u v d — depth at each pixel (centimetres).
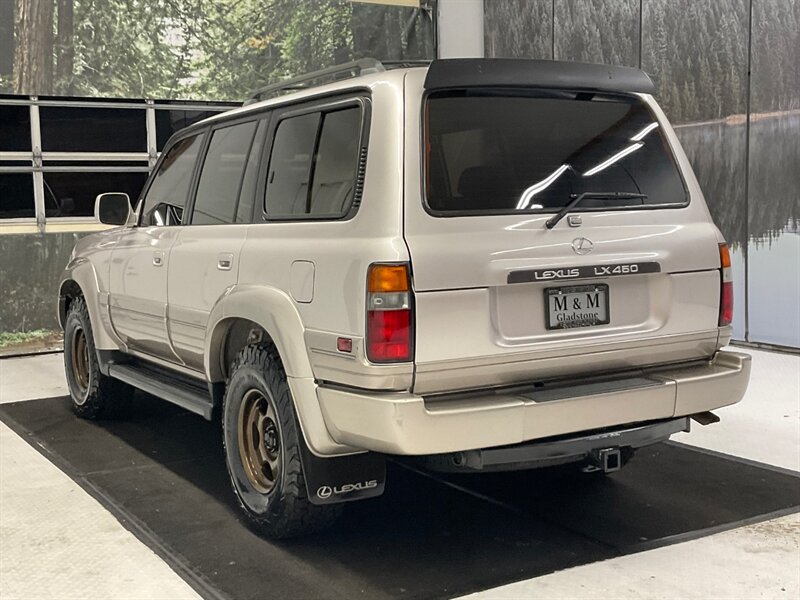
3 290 745
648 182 300
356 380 257
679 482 368
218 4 817
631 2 732
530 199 275
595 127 297
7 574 288
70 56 760
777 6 618
